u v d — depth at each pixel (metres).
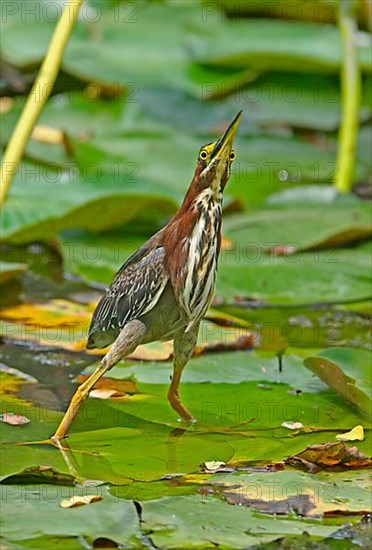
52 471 7.61
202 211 8.35
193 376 9.66
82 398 8.32
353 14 15.66
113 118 17.25
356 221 13.41
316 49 18.22
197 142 16.45
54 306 11.41
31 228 12.41
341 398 9.24
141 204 12.77
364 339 10.91
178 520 6.83
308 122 17.11
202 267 8.39
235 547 6.50
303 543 6.57
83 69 17.73
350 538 6.66
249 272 12.03
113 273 12.05
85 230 13.73
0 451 7.99
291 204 14.35
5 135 16.16
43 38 18.64
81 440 8.28
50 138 16.28
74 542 6.50
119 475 7.59
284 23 20.92
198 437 8.38
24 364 9.98
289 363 10.07
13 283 12.25
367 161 16.52
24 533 6.58
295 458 7.78
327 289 11.62
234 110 17.50
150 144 16.22
